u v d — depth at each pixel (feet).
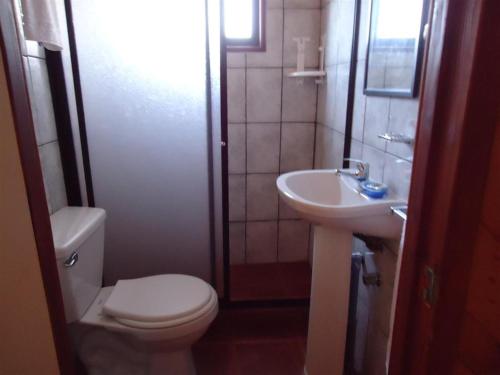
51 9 4.52
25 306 2.99
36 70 5.02
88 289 5.22
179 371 5.35
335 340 5.32
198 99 5.73
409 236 1.97
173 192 6.10
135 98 5.62
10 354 3.11
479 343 1.83
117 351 5.39
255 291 8.14
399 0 4.38
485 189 1.64
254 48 8.07
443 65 1.63
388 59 4.69
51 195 5.40
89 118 5.64
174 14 5.35
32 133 2.75
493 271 1.74
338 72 6.84
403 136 4.27
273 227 9.23
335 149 7.10
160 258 6.39
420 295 1.93
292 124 8.63
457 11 1.55
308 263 9.37
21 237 2.82
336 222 4.29
